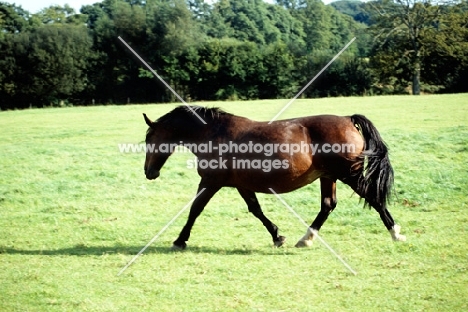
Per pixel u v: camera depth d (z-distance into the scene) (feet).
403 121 87.97
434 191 44.75
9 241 35.78
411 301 23.93
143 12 207.41
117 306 24.38
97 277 28.27
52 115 130.21
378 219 37.93
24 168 61.52
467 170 51.47
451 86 193.06
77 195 48.65
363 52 263.90
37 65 190.60
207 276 27.86
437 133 72.02
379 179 30.76
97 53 202.08
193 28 216.33
